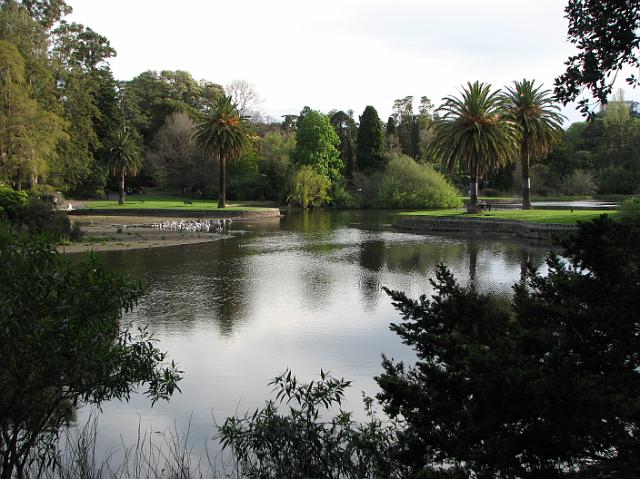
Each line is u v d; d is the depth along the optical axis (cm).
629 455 457
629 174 8575
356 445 559
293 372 1082
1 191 3059
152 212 5634
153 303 1709
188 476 647
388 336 1350
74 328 475
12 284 466
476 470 495
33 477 610
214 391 975
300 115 10219
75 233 3241
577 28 628
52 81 5372
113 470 668
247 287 2000
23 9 5172
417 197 7625
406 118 12006
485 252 3116
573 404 452
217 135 5969
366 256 2936
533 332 546
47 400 571
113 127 7450
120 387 545
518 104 5184
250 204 7556
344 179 8294
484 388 466
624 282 525
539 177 8919
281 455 555
